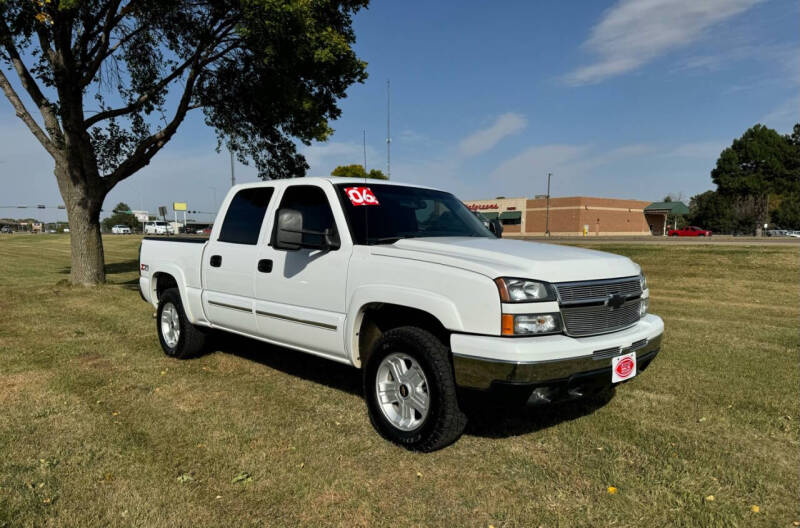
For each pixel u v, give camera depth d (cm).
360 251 388
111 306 945
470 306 319
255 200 498
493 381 307
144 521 267
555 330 320
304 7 1074
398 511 278
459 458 339
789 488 303
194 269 543
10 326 759
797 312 930
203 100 1453
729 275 1414
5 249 3105
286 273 439
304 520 270
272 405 430
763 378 512
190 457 336
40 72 1042
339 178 448
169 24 1273
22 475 310
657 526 266
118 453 341
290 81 1320
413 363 352
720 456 343
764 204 7019
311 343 423
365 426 388
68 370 529
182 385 480
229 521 268
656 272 1540
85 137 1185
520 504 285
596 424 394
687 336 712
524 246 391
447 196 514
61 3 929
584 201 6125
